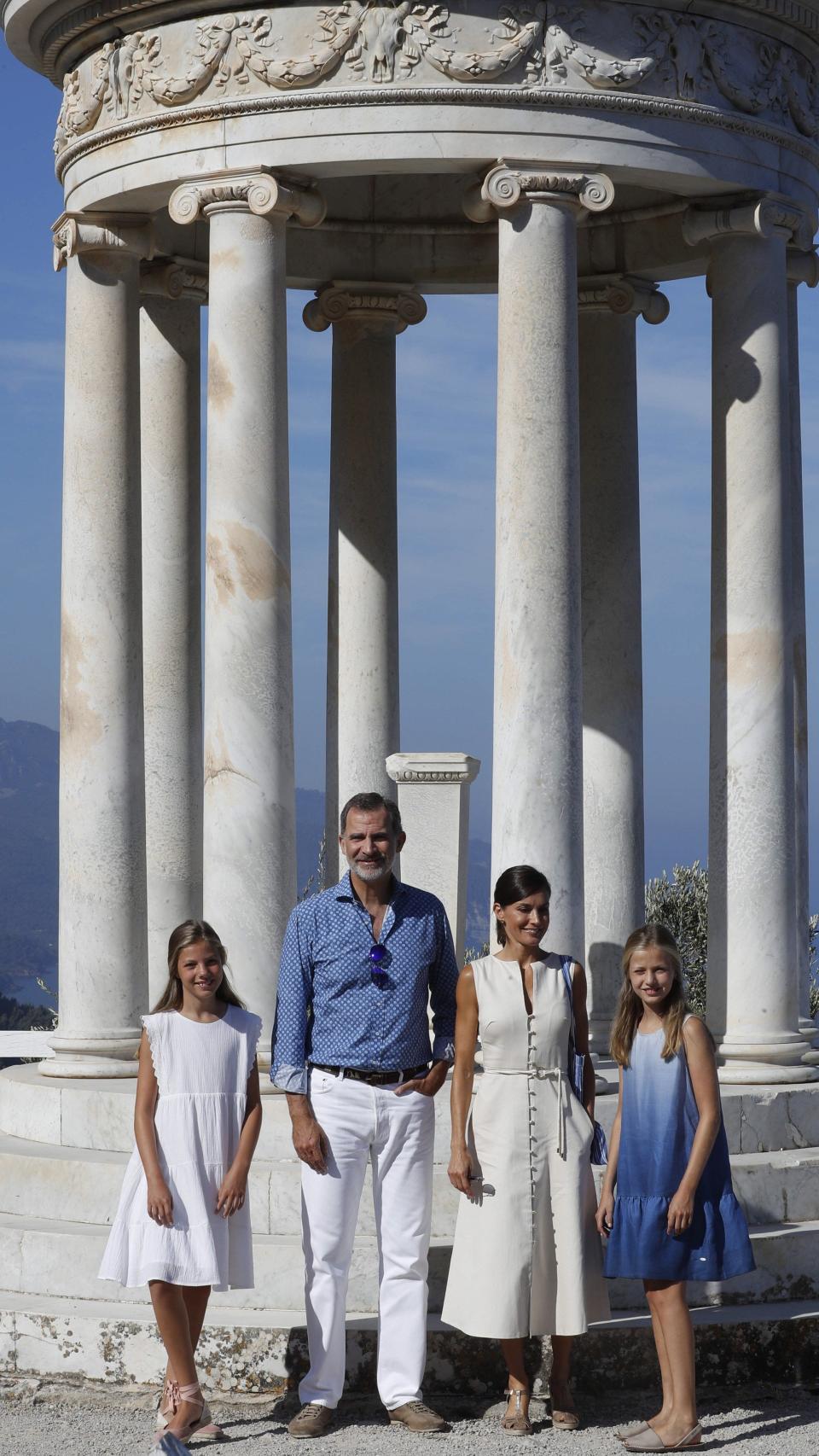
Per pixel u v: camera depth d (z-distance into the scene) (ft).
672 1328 44.32
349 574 81.25
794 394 69.82
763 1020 62.34
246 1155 44.50
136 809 64.90
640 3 59.16
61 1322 49.96
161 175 60.54
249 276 59.00
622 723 75.20
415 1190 45.83
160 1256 43.29
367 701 81.00
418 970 45.88
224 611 58.95
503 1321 44.50
